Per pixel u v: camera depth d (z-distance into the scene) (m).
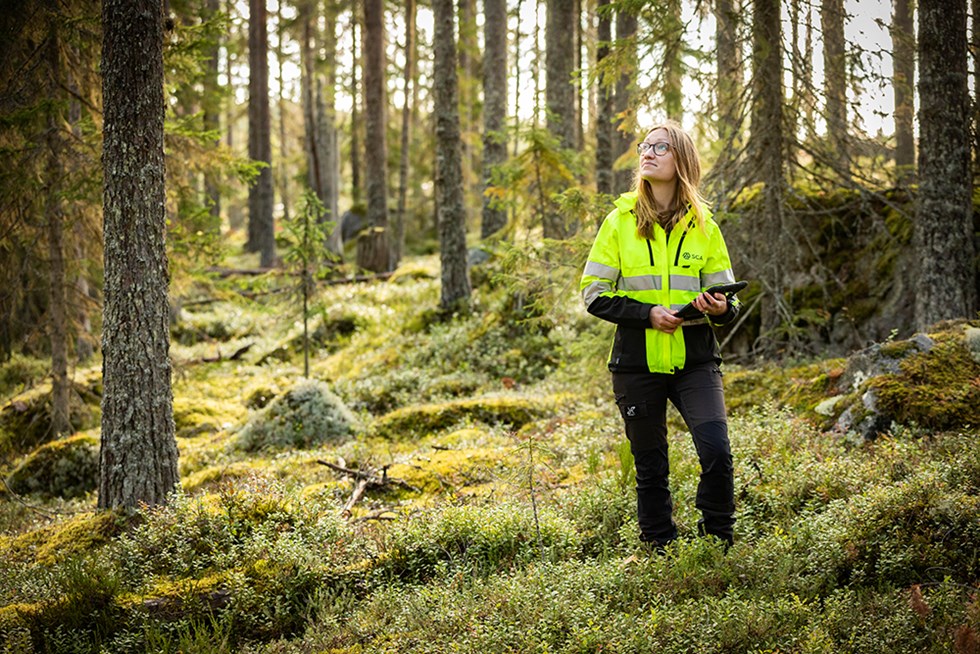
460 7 23.72
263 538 4.68
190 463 8.09
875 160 8.16
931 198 6.98
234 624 4.22
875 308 8.26
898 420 5.22
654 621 3.25
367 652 3.62
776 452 5.19
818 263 8.84
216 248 9.64
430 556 4.58
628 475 4.96
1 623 4.09
